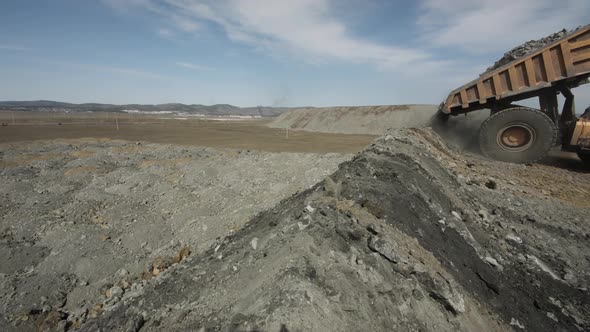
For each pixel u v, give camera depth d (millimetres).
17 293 5832
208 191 10969
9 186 11234
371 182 5312
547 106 10836
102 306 5672
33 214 9039
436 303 3344
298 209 4848
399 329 2977
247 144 22656
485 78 11109
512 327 3529
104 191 11180
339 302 2951
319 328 2646
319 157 13219
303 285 2979
